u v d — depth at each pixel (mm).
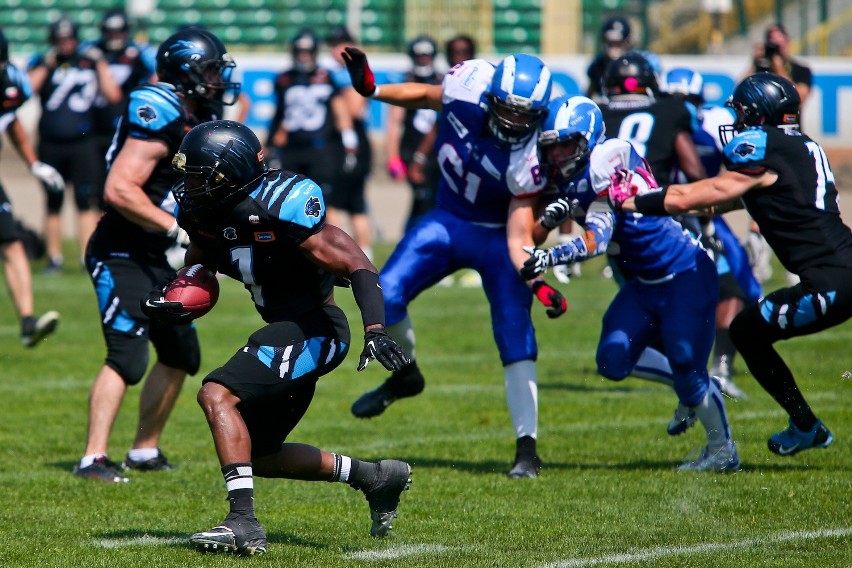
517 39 76625
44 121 45469
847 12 72438
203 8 77688
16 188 68875
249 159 13844
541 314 39844
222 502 17562
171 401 19906
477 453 21125
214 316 38938
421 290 20641
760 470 19391
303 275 14555
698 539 15133
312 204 14016
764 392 26797
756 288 25906
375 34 77375
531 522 16172
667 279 19203
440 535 15516
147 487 18547
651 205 18203
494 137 19281
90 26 77062
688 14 75750
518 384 19562
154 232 19453
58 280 45938
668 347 19203
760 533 15398
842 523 15906
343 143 47094
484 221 20172
